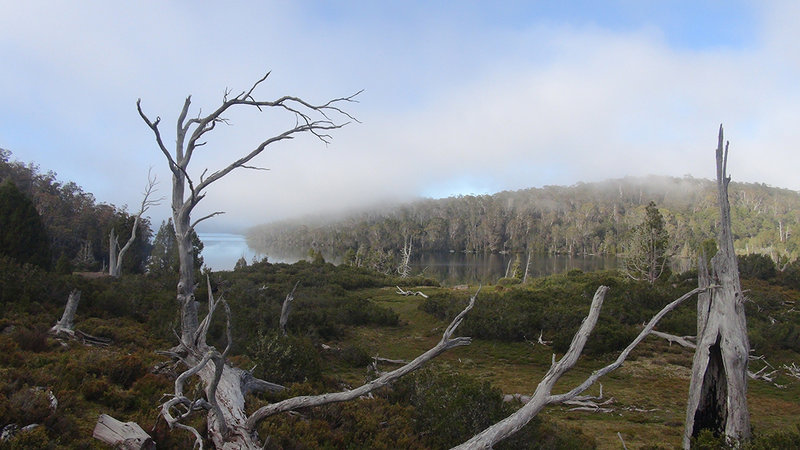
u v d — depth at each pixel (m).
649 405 15.13
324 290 36.78
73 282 16.89
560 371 5.78
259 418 6.17
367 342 23.27
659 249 39.53
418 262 120.75
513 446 8.12
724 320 8.69
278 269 50.06
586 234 149.12
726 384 8.94
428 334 25.33
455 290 43.34
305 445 6.69
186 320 9.87
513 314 25.08
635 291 29.23
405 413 9.63
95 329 12.70
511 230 166.75
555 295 31.52
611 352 21.30
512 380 17.70
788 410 15.05
